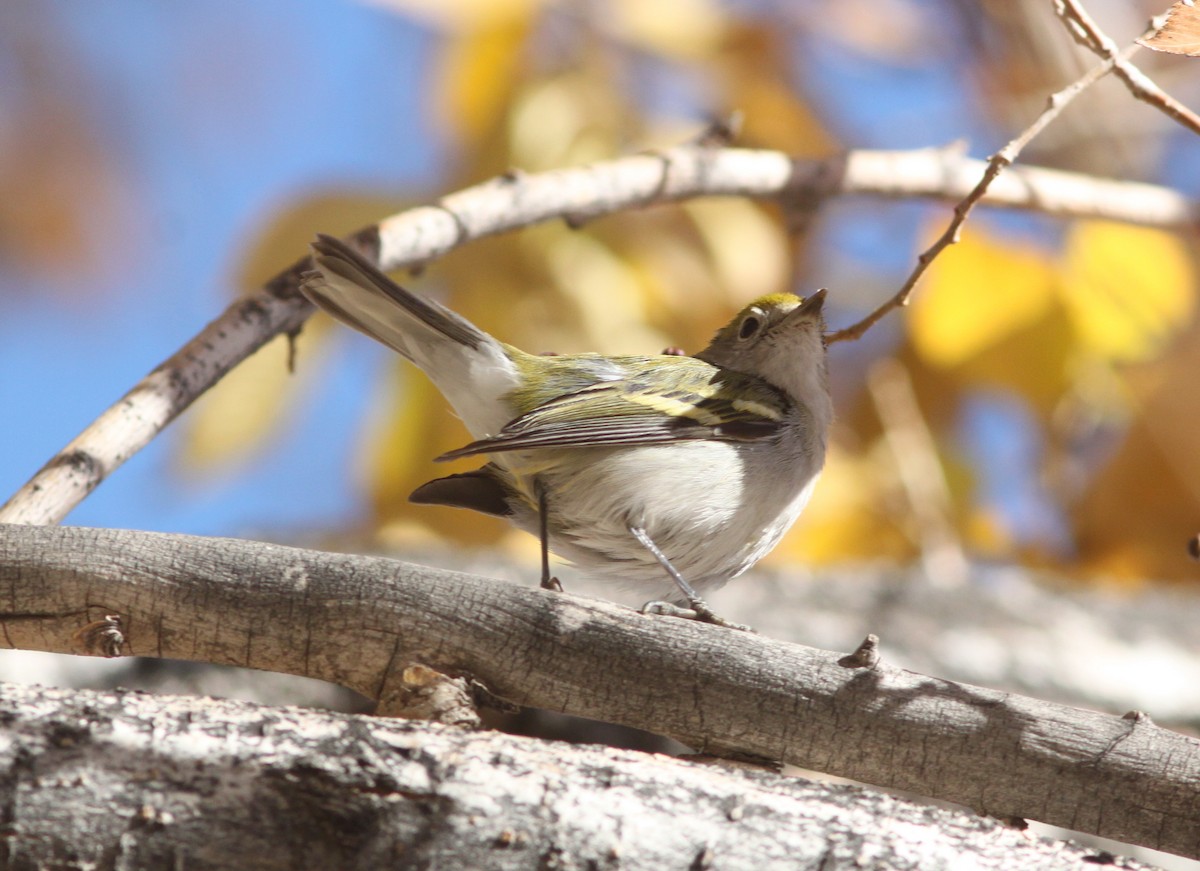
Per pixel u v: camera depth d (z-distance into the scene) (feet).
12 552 19.01
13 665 31.96
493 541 37.14
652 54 37.06
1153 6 43.68
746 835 17.33
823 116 39.81
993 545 40.81
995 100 43.86
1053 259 34.96
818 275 41.93
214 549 19.33
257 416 35.37
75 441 23.38
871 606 37.29
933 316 35.22
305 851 16.70
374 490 36.65
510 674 19.40
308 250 31.32
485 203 29.53
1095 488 38.83
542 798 17.07
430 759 17.15
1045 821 19.12
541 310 34.71
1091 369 35.91
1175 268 34.88
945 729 18.88
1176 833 18.61
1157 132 43.78
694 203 36.14
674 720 19.38
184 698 17.61
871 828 17.66
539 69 35.14
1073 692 35.50
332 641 19.35
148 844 16.46
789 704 19.07
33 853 16.24
